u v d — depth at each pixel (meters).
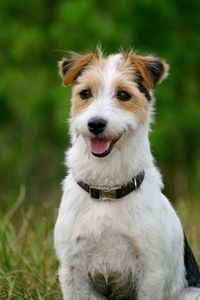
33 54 19.78
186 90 19.08
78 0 19.39
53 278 9.10
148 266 7.93
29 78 19.64
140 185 7.95
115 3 19.55
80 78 8.23
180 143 18.17
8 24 20.06
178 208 11.87
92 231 7.87
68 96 18.38
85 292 8.17
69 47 19.12
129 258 7.97
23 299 8.69
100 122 7.72
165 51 19.31
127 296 8.41
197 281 8.86
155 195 8.01
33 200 15.23
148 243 7.87
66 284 8.06
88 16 19.12
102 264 7.98
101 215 7.85
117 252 7.93
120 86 8.04
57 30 19.27
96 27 19.05
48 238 9.70
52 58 19.75
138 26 19.48
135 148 7.97
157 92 18.38
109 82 8.05
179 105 18.66
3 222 10.11
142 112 8.07
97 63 8.25
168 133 18.05
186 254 8.70
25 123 19.97
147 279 7.96
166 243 7.96
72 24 19.17
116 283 8.16
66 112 17.89
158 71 8.35
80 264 8.05
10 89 19.61
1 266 9.17
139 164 7.96
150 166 8.12
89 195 7.92
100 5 19.67
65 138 18.41
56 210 10.62
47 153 19.36
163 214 8.02
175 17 19.61
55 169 18.80
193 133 18.59
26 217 10.18
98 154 7.80
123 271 8.03
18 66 19.83
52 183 18.31
